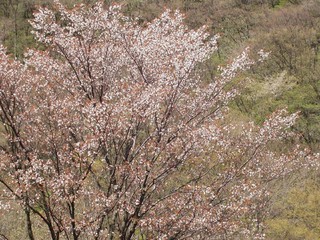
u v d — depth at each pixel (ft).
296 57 123.34
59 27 43.75
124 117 35.09
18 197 32.40
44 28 43.52
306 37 129.39
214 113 44.86
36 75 41.52
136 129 37.17
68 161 33.91
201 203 36.94
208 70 79.51
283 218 69.72
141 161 35.24
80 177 33.32
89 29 44.45
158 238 35.01
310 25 137.59
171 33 44.32
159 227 35.68
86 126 36.40
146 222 35.24
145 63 43.24
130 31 45.68
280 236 66.80
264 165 50.47
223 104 45.19
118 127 35.32
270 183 65.46
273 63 122.93
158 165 37.88
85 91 43.34
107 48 44.01
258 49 126.21
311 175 73.31
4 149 36.17
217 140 41.45
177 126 38.24
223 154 42.63
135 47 42.83
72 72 44.75
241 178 43.16
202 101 42.96
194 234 38.19
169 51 42.88
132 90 36.24
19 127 38.06
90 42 44.39
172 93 39.04
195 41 42.78
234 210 38.14
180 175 43.24
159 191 40.81
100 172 38.32
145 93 35.19
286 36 127.54
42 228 51.47
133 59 43.01
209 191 36.88
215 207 37.45
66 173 31.63
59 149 36.01
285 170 52.19
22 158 36.24
